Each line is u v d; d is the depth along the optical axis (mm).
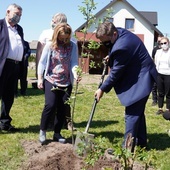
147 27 31766
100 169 4277
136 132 5066
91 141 3791
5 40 5734
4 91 6078
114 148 3074
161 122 7758
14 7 5766
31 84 14914
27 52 10406
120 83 5000
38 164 4562
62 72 5281
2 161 4680
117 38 4801
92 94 12453
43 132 5426
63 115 5531
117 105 10109
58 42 5223
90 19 4793
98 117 8070
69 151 4945
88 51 4988
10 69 5875
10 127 6230
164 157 5164
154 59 9219
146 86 4887
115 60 4793
